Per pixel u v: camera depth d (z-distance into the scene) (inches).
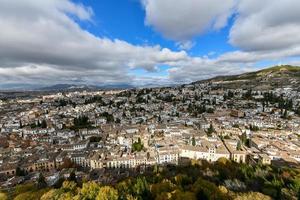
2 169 6353.3
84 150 7844.5
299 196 3380.9
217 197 3117.6
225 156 6742.1
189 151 7003.0
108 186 3403.1
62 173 6008.9
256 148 7372.1
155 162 6560.0
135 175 5398.6
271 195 3494.1
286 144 7573.8
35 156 7450.8
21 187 4343.0
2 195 3772.1
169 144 7755.9
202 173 4643.2
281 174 4500.5
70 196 3245.6
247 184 4005.9
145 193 3440.0
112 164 6520.7
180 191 3142.2
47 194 3339.1
